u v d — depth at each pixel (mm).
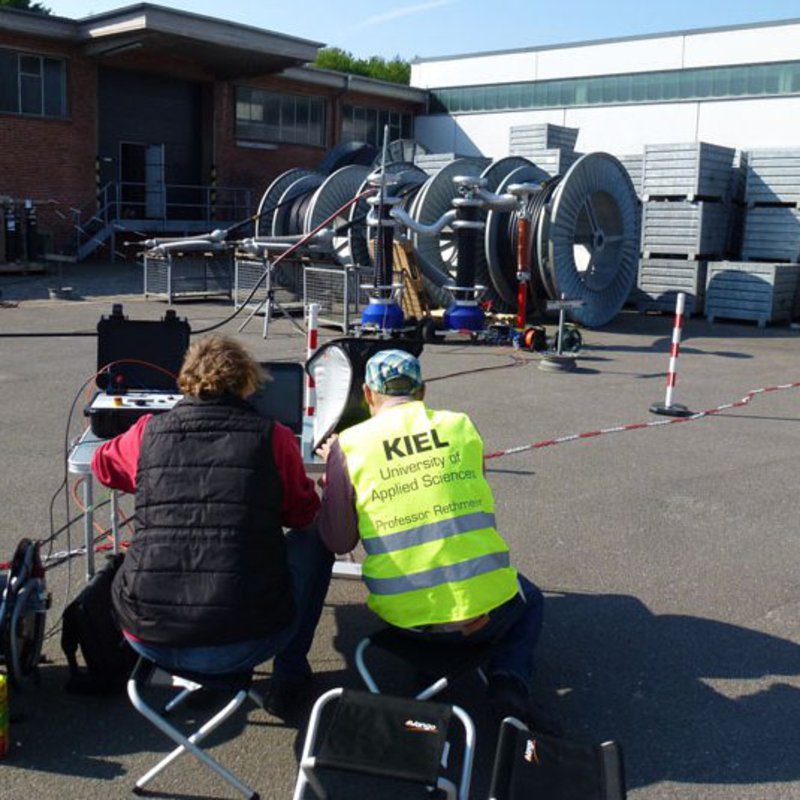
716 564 5551
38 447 7828
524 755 2861
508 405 10008
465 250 14047
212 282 19703
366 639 3543
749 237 19250
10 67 25750
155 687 4035
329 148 34438
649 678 4184
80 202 27688
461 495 3480
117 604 3309
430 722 2859
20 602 3719
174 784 3363
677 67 31922
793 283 18250
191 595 3170
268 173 32531
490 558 3453
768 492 6996
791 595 5121
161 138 29875
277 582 3287
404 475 3473
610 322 17812
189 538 3211
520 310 14539
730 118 31016
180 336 4887
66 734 3658
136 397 4613
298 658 3840
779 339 16172
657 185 18953
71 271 24453
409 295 14844
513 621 3580
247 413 3375
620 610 4887
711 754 3596
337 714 2893
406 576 3416
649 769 3494
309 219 17406
